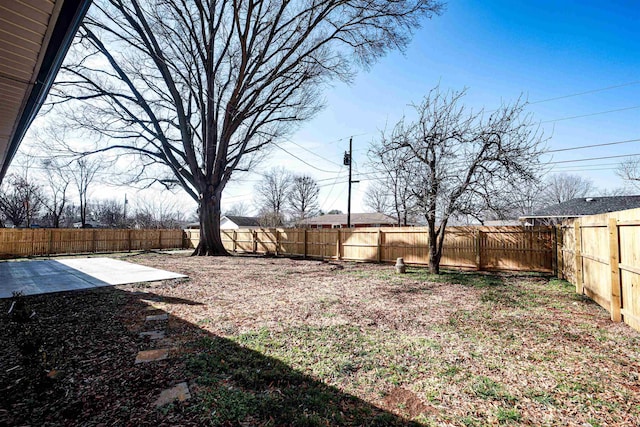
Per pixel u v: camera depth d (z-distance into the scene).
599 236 5.65
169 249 22.28
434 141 8.98
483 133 8.29
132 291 6.97
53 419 2.19
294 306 5.69
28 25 2.68
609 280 5.11
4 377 2.83
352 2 13.68
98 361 3.22
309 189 47.53
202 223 17.16
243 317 4.96
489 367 3.16
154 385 2.72
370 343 3.82
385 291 7.09
